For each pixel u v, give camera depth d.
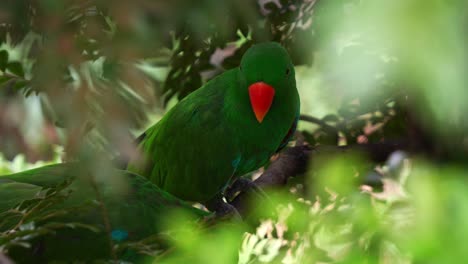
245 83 5.38
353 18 1.34
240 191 6.29
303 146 6.56
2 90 3.32
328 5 1.79
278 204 3.96
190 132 5.77
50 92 1.59
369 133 7.01
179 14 1.92
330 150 6.35
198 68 6.43
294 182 6.32
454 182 1.76
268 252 3.43
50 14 1.62
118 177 1.66
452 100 1.25
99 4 1.87
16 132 2.31
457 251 1.64
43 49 1.64
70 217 3.85
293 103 5.68
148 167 6.03
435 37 1.20
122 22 1.56
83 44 2.01
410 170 2.56
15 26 3.27
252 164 6.00
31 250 3.71
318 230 2.88
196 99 5.92
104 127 1.58
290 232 3.61
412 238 1.79
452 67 1.20
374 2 1.24
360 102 6.27
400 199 2.50
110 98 1.60
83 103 1.58
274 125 5.65
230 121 5.68
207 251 2.30
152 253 2.98
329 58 1.64
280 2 5.15
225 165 5.77
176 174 5.86
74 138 1.57
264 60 5.15
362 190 3.07
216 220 3.93
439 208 1.73
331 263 2.73
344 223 2.74
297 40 5.17
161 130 5.98
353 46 1.77
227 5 1.94
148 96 1.64
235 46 6.50
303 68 6.91
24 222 3.13
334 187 2.85
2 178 4.25
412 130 3.44
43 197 3.35
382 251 2.37
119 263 3.24
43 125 2.35
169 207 4.31
